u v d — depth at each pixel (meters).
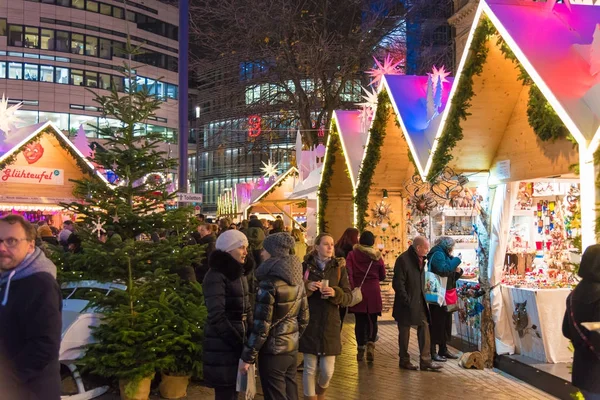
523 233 11.39
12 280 3.49
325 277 6.34
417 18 31.36
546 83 6.28
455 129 8.41
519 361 8.06
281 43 25.94
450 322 9.36
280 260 5.24
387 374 8.28
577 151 6.91
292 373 5.33
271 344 5.14
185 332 6.97
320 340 6.13
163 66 78.31
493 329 8.65
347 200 17.36
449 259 8.84
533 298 7.96
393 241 14.22
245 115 28.50
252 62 27.38
